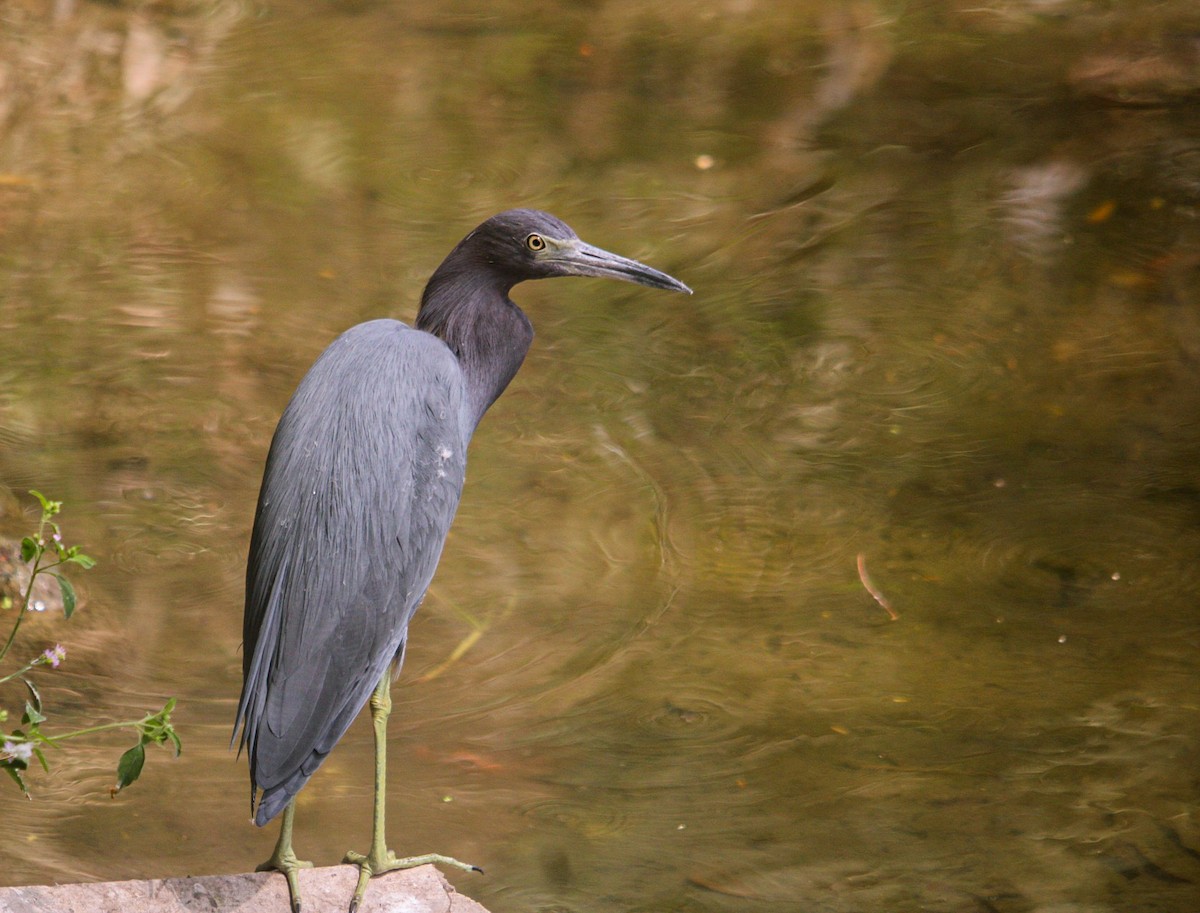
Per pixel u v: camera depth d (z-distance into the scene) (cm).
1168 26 1995
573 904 788
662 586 1077
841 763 901
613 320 1441
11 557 1036
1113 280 1477
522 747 916
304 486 640
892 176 1688
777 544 1126
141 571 1077
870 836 842
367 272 1509
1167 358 1355
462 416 709
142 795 869
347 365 672
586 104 1892
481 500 1176
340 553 634
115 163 1730
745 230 1593
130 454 1220
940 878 808
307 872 646
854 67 1955
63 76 1928
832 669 988
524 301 1477
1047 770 892
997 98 1844
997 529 1136
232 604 1049
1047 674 978
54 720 920
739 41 2048
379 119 1852
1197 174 1641
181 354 1363
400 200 1659
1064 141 1733
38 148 1756
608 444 1253
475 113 1866
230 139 1794
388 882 645
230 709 948
